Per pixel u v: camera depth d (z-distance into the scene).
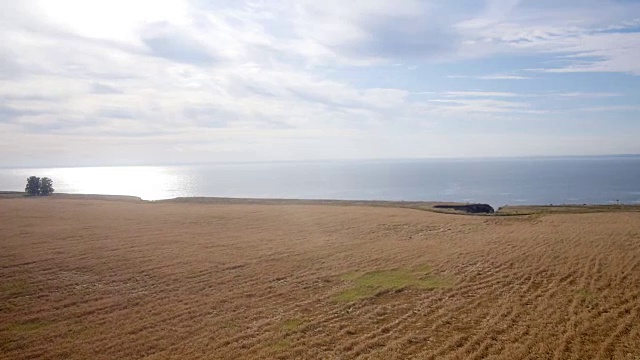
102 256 28.78
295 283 22.86
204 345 15.52
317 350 15.01
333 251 30.34
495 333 16.03
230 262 27.34
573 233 34.06
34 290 21.80
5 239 34.25
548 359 13.96
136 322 17.70
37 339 16.09
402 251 29.97
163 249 31.08
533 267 24.84
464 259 27.17
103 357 14.66
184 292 21.53
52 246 31.73
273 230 39.12
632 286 20.98
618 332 15.78
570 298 19.61
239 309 19.11
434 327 16.75
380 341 15.62
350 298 20.36
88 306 19.58
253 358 14.49
